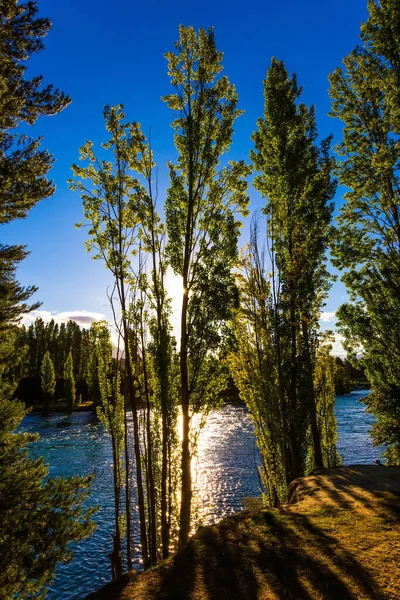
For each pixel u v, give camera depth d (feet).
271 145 51.75
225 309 39.40
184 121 41.75
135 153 46.34
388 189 55.42
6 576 27.48
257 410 48.37
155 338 43.32
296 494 33.06
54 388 237.04
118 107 46.03
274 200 50.08
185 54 42.60
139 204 44.75
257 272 49.19
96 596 17.99
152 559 39.55
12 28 32.76
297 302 47.47
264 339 48.01
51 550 29.37
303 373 46.14
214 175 42.80
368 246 57.00
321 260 49.08
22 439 35.27
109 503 78.84
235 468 101.04
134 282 44.52
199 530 25.05
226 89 42.63
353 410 200.75
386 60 55.62
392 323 50.57
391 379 53.06
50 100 35.14
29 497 30.40
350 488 31.37
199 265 40.06
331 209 49.49
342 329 55.16
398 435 51.29
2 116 33.47
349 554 18.88
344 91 60.39
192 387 39.96
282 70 53.88
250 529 23.82
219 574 18.40
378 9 54.49
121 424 52.75
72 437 145.48
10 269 36.50
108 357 55.06
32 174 34.47
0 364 36.45
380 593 15.24
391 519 22.80
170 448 44.24
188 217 41.16
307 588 16.24
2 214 34.35
